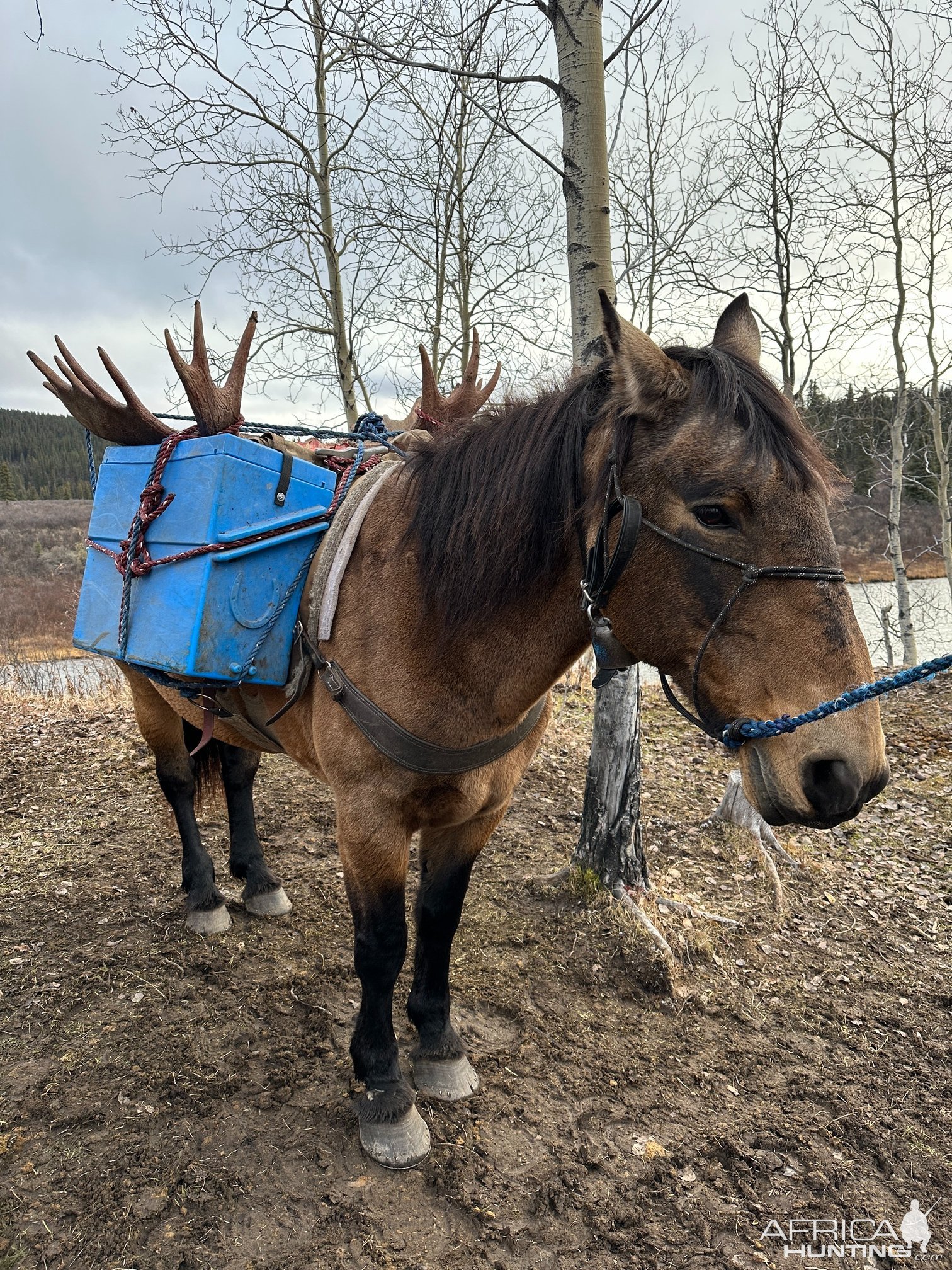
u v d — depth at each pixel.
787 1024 2.92
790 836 4.70
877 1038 2.87
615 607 1.61
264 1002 2.85
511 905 3.56
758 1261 1.95
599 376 1.74
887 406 14.16
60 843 4.18
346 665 2.03
